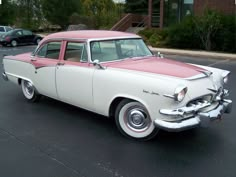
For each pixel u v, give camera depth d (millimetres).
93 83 5520
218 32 18453
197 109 4715
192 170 4270
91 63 5645
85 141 5223
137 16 26469
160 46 20719
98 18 32156
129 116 5207
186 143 5094
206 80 5035
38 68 6766
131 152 4805
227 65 13867
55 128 5809
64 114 6582
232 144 5059
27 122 6137
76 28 30281
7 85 9367
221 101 5363
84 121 6156
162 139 5242
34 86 7062
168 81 4676
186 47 19844
